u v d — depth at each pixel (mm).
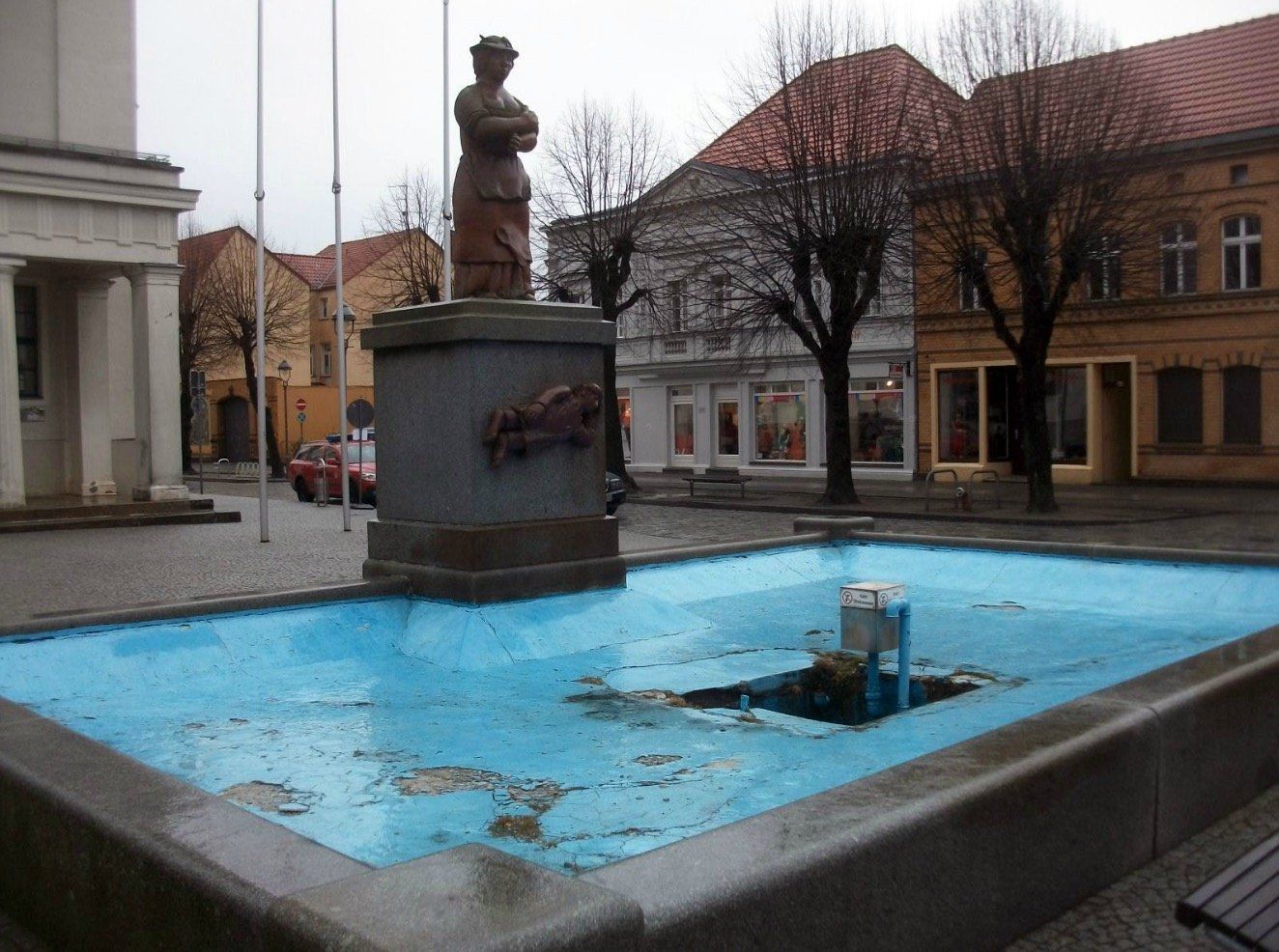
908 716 6254
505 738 5961
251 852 3162
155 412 21844
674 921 2734
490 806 4840
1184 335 31000
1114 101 23906
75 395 23109
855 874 3182
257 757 5656
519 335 8547
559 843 4379
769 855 3049
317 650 7988
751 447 40906
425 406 8781
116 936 3410
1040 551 11141
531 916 2488
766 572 11336
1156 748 4371
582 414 8992
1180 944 3654
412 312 8828
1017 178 23609
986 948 3615
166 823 3426
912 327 35938
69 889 3670
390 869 2783
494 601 8352
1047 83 23797
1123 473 33594
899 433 36906
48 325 22938
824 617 9602
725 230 30453
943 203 25328
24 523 19297
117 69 23156
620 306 33969
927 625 9219
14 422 20062
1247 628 8867
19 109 22109
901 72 26656
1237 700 4910
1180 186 30391
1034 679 7215
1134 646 8250
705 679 7379
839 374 27609
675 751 5652
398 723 6297
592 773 5297
